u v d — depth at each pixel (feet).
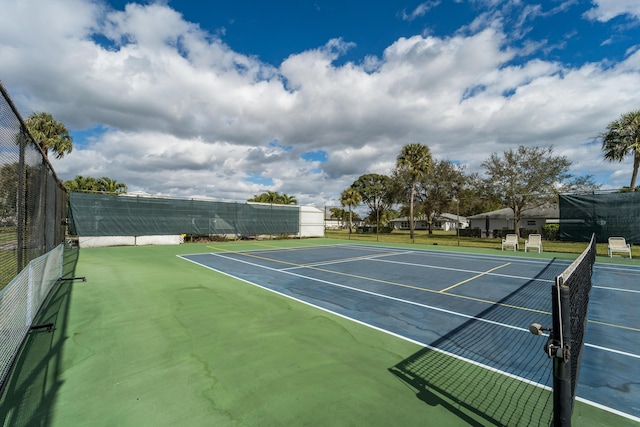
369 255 48.03
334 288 24.30
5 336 9.61
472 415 8.63
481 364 11.83
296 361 11.71
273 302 19.94
